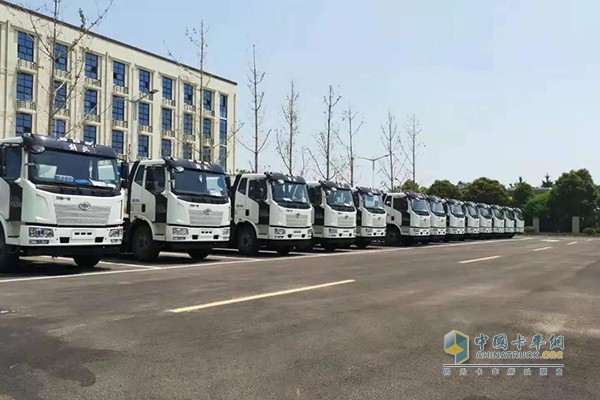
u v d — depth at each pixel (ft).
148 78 167.32
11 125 127.75
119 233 40.32
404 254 65.10
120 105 157.58
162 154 168.66
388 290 32.50
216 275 38.58
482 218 123.85
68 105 139.44
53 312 23.80
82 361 16.79
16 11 125.80
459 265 50.55
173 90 175.01
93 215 38.22
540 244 100.17
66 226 36.73
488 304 28.09
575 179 193.16
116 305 25.63
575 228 187.32
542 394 14.84
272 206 57.88
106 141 152.25
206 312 24.27
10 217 35.99
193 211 47.91
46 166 36.58
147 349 18.15
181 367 16.35
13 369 15.99
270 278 37.09
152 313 23.84
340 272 42.04
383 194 89.61
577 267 50.31
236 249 67.26
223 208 50.47
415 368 16.81
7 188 36.29
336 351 18.40
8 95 127.34
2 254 36.50
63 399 13.79
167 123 172.55
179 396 14.07
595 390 15.20
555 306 27.86
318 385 15.07
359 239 77.41
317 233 67.82
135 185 49.52
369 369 16.58
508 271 45.80
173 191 47.19
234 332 20.63
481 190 195.62
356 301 28.14
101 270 41.24
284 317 23.54
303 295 29.60
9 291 29.60
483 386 15.39
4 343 18.62
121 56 157.38
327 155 117.60
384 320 23.43
